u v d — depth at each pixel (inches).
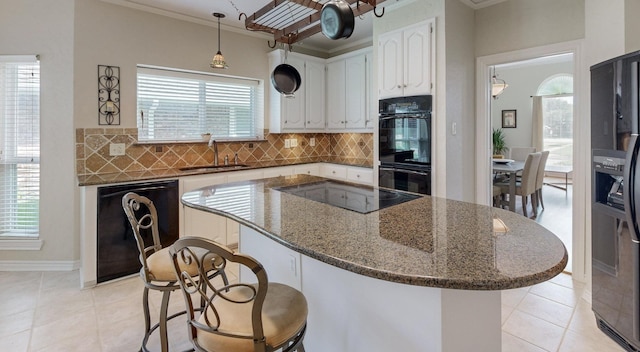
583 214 111.8
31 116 124.7
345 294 57.4
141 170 140.9
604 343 81.0
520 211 207.2
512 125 323.6
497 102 330.0
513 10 126.5
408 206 69.9
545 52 119.6
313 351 64.6
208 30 156.5
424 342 47.2
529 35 123.1
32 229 127.3
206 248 42.5
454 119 127.0
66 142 125.6
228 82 166.4
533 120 311.1
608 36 92.6
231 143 168.4
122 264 117.0
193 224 133.4
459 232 51.8
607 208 82.1
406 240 48.3
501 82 202.5
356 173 167.6
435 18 123.2
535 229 53.2
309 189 91.4
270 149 182.9
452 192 127.6
